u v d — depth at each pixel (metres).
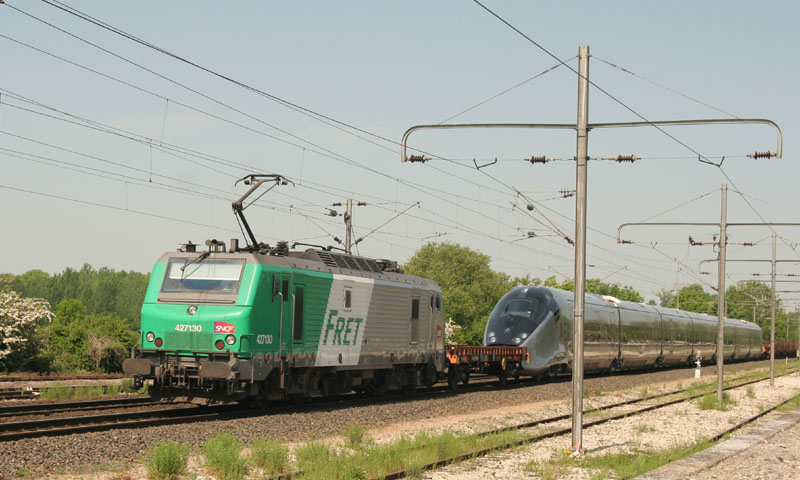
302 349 22.80
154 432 16.75
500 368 35.84
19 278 188.00
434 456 15.52
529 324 38.47
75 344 42.09
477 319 98.19
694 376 50.97
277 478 12.66
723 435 21.27
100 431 16.75
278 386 22.19
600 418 24.06
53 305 169.50
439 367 30.59
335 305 24.39
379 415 22.23
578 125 17.19
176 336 20.83
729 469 15.25
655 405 28.80
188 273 21.31
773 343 43.94
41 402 22.69
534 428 21.34
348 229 38.66
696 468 15.00
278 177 23.22
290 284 22.25
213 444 14.03
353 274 25.52
